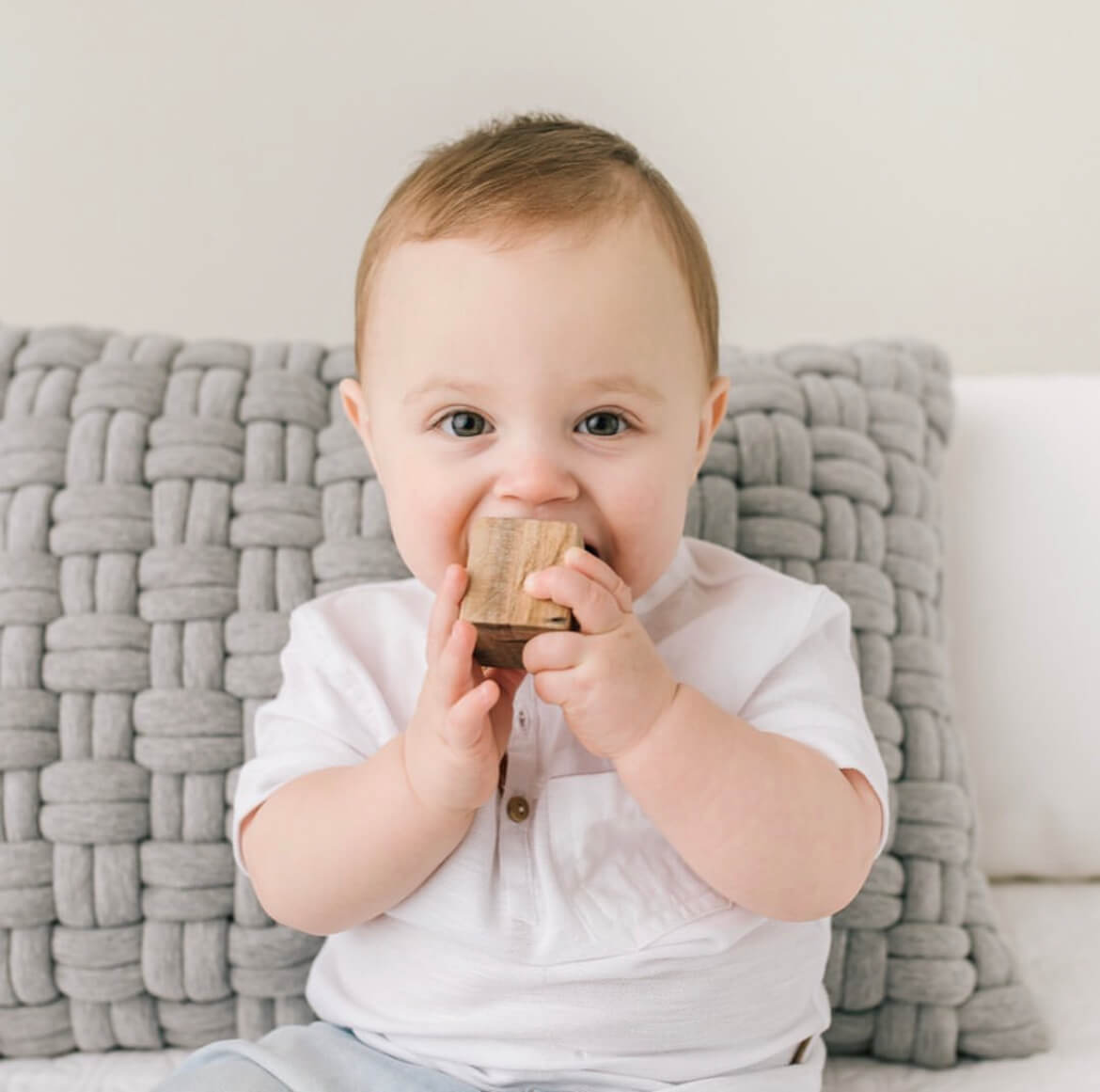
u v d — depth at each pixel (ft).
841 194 5.49
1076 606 4.09
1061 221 5.51
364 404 3.19
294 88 5.34
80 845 3.37
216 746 3.45
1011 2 5.40
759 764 2.73
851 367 4.00
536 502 2.70
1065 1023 3.46
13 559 3.51
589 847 2.87
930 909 3.46
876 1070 3.41
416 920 2.93
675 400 2.84
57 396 3.69
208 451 3.62
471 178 2.88
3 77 5.30
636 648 2.58
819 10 5.40
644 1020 2.81
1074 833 4.05
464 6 5.32
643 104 5.41
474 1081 2.81
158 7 5.30
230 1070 2.79
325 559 3.58
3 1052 3.41
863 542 3.73
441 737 2.63
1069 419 4.25
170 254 5.41
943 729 3.66
